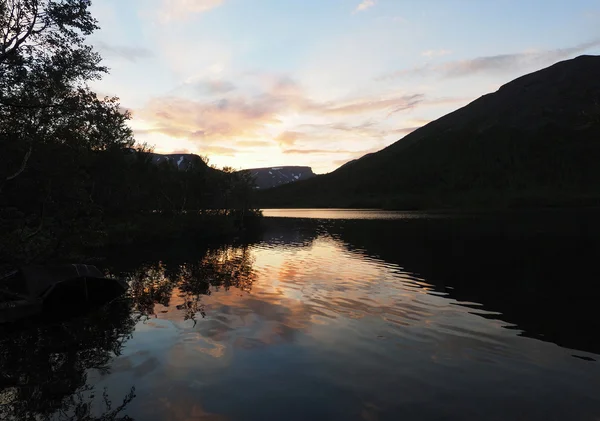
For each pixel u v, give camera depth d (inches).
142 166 2380.7
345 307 581.3
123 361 380.5
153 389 317.1
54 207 812.6
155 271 929.5
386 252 1261.1
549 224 2267.5
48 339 455.5
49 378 345.7
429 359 378.0
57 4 678.5
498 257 1097.4
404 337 443.2
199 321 511.5
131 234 1663.4
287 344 420.2
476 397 300.7
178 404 290.5
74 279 637.9
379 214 4712.1
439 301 618.2
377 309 569.0
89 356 397.1
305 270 931.3
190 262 1083.3
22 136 762.8
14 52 660.1
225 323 500.4
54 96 765.9
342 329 472.7
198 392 309.7
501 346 414.6
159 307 592.4
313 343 422.9
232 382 327.0
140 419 270.8
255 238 1860.2
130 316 546.0
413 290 700.7
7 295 592.7
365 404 288.4
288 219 3846.0
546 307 579.5
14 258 679.7
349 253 1253.1
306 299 634.2
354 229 2352.4
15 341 450.0
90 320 530.9
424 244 1457.9
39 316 556.1
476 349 405.7
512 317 526.9
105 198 1920.5
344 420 264.7
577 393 307.6
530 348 408.8
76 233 815.7
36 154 776.3
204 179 2554.1
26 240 709.9
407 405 287.0
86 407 290.8
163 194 2395.4
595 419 269.1
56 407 292.4
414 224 2659.9
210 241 1720.0
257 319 517.3
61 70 730.8
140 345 424.5
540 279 794.2
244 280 807.1
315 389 313.0
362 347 410.6
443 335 450.6
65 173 817.5
